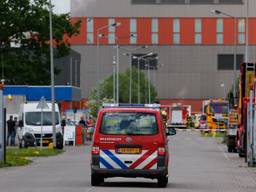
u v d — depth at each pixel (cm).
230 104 11094
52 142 11619
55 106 12119
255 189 5069
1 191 4662
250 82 9675
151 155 5053
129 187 5047
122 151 5059
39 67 18712
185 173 6569
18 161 7850
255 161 7581
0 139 7375
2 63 18050
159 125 5091
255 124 7569
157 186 5197
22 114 12012
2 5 17900
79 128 13788
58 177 5941
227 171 6900
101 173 5056
